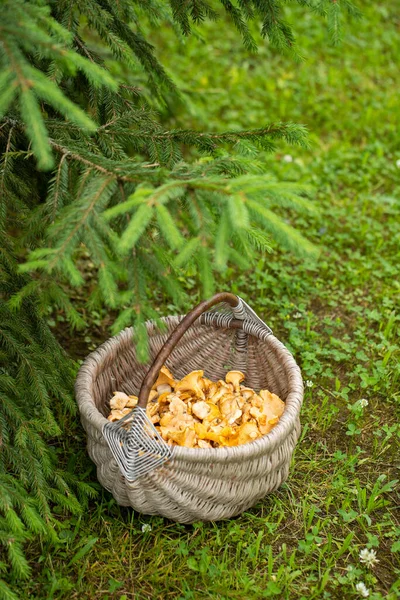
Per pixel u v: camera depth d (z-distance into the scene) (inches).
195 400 103.2
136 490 84.0
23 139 100.6
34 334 100.0
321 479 104.4
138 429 82.1
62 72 95.1
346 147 198.1
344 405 120.4
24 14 71.4
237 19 106.7
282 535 95.1
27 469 90.5
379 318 138.4
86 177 83.7
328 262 157.8
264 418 95.4
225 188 72.4
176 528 94.7
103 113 106.8
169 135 100.2
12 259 92.7
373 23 261.3
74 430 110.2
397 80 235.8
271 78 227.9
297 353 131.6
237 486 87.1
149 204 71.4
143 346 77.0
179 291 80.1
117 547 91.5
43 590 85.4
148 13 111.3
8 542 80.4
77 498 97.4
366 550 90.3
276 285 149.6
